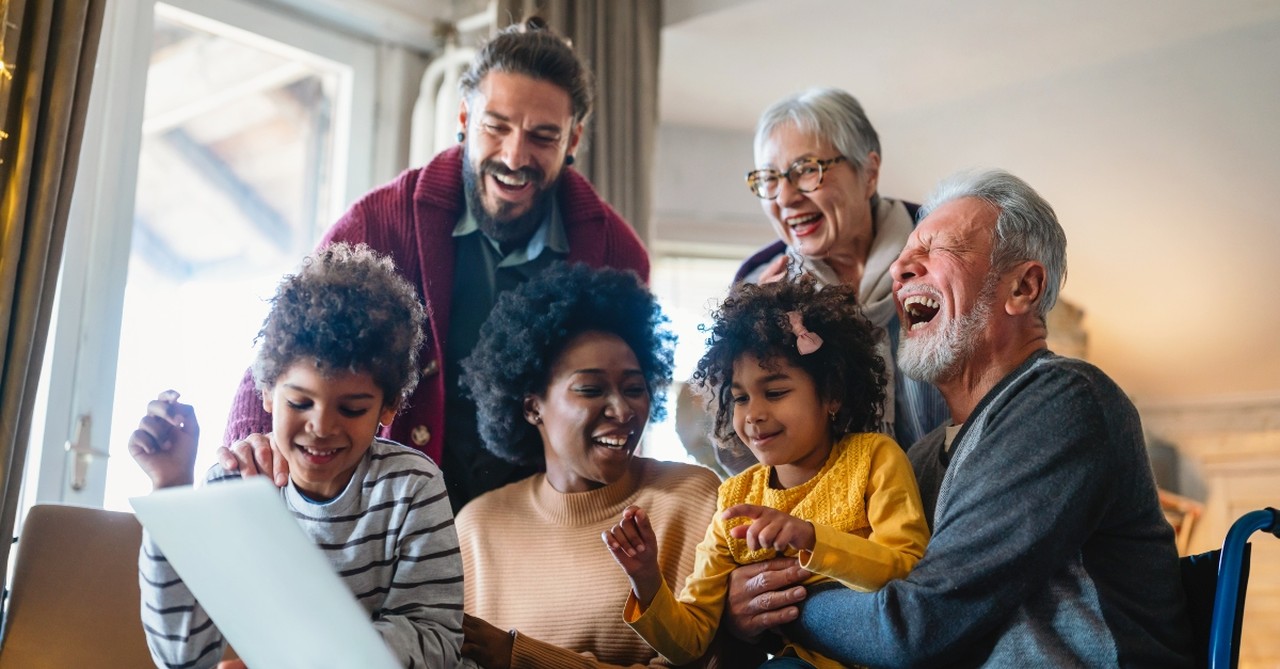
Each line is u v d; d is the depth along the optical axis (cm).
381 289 153
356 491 150
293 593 112
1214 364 355
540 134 220
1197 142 359
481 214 224
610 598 171
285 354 146
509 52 221
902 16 339
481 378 190
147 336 266
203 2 285
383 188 228
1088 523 141
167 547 118
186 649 141
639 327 188
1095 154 375
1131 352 369
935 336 165
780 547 144
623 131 319
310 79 312
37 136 213
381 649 111
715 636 161
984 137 390
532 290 189
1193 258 360
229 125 291
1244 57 351
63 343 248
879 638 142
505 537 183
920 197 400
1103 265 374
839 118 237
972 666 145
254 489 105
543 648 158
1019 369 159
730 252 398
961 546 142
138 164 268
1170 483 357
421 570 147
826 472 163
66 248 251
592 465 178
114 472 255
